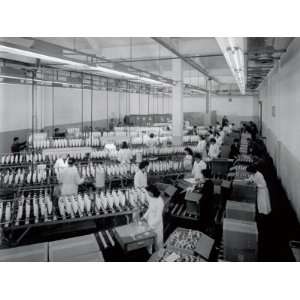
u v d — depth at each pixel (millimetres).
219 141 12078
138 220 4719
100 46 10055
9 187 6180
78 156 8148
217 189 6871
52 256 3426
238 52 4352
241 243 3896
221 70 15516
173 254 3729
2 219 4598
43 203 4758
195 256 3770
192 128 15602
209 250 3902
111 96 19125
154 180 7520
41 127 12641
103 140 10227
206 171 6957
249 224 4086
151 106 22141
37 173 6586
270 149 13086
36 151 8664
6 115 10805
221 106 24203
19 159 7934
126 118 18188
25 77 7773
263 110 18234
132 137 11258
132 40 9508
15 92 11281
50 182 6453
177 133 11070
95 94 17250
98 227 5895
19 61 8820
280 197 7895
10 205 4961
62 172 6203
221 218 6066
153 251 4418
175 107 11031
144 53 9875
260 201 6254
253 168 6402
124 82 14352
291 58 6801
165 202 5906
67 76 11164
